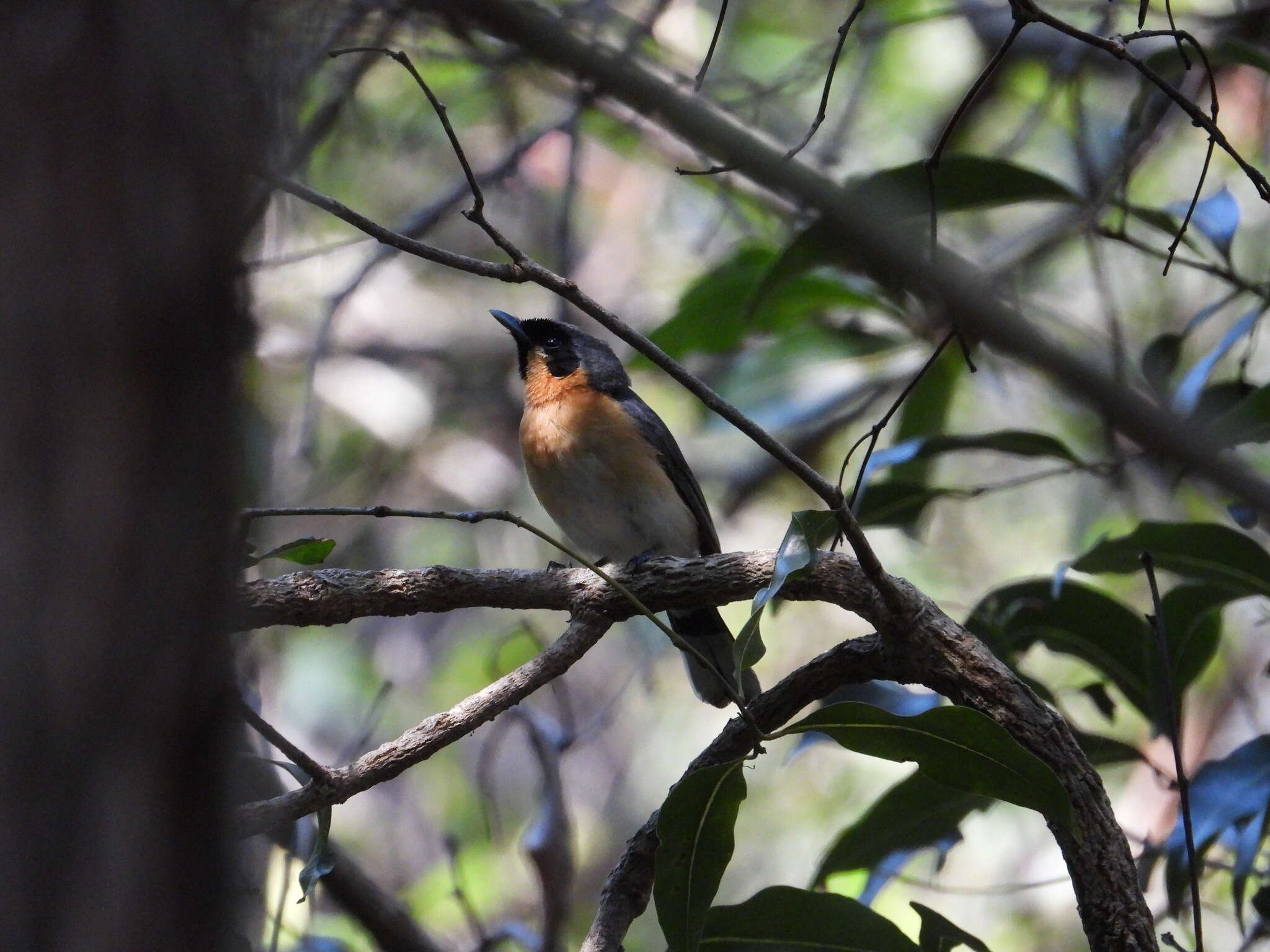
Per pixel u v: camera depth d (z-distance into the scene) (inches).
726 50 625.0
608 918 248.4
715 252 676.7
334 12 256.1
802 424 489.4
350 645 641.0
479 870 565.0
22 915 103.5
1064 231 418.0
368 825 631.2
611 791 643.5
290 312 672.4
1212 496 384.5
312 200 203.0
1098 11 425.7
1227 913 343.9
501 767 629.0
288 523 653.3
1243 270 550.6
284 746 218.5
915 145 614.5
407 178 614.9
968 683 231.6
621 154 625.0
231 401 117.5
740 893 587.2
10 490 106.8
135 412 110.1
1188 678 313.4
